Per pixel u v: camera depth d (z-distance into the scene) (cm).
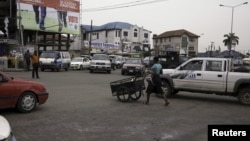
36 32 4681
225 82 1316
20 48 3506
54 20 4938
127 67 2920
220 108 1190
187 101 1351
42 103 1035
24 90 972
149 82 1212
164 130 803
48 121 866
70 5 5269
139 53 7525
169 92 1430
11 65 3155
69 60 3444
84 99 1285
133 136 738
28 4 4475
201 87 1370
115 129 798
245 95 1295
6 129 457
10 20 4328
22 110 972
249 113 1098
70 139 699
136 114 1003
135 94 1318
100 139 705
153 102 1282
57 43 5569
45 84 1803
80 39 7131
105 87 1767
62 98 1289
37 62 2180
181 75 1404
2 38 3706
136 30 9225
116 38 8888
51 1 4875
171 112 1061
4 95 924
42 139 694
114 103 1219
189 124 880
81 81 2095
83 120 889
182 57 3409
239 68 1364
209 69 1362
